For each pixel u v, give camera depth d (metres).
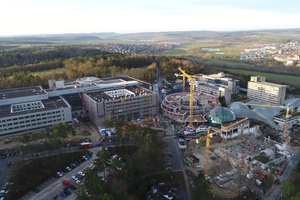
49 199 188.62
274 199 193.62
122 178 191.88
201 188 180.25
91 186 175.25
